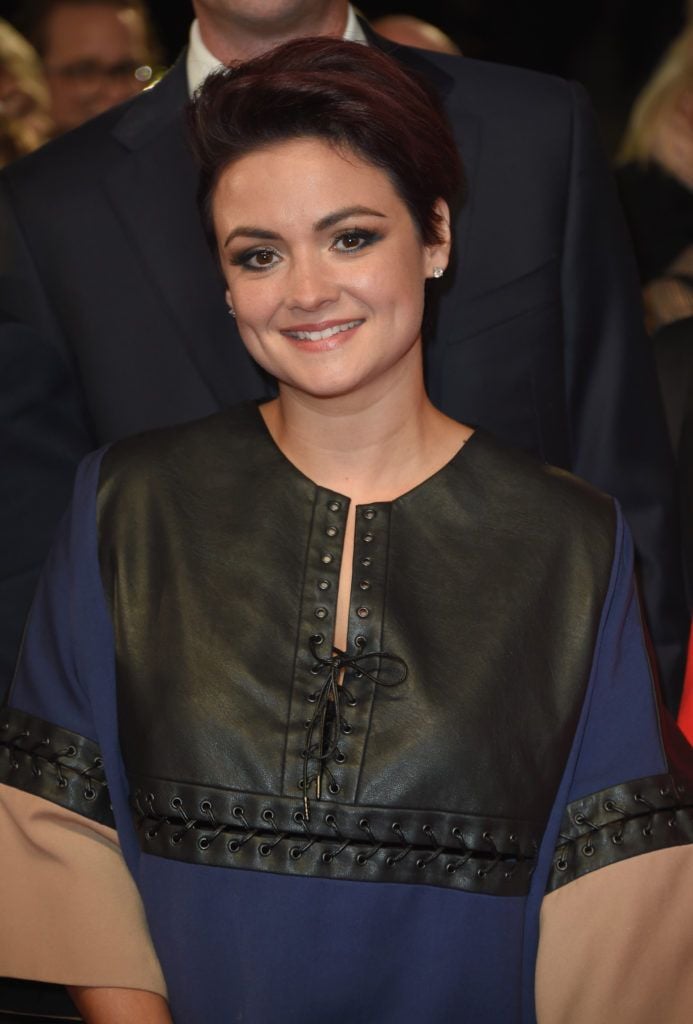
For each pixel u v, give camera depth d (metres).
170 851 2.12
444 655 2.15
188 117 2.23
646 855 2.20
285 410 2.28
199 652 2.15
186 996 2.13
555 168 2.92
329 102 2.10
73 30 4.32
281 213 2.11
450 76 2.96
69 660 2.25
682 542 3.03
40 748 2.24
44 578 2.33
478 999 2.12
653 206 3.79
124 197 2.89
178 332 2.88
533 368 2.91
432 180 2.19
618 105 10.27
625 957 2.18
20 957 2.21
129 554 2.24
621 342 2.98
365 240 2.15
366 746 2.11
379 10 9.62
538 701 2.16
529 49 10.09
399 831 2.08
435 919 2.10
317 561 2.21
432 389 2.91
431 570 2.21
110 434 2.91
